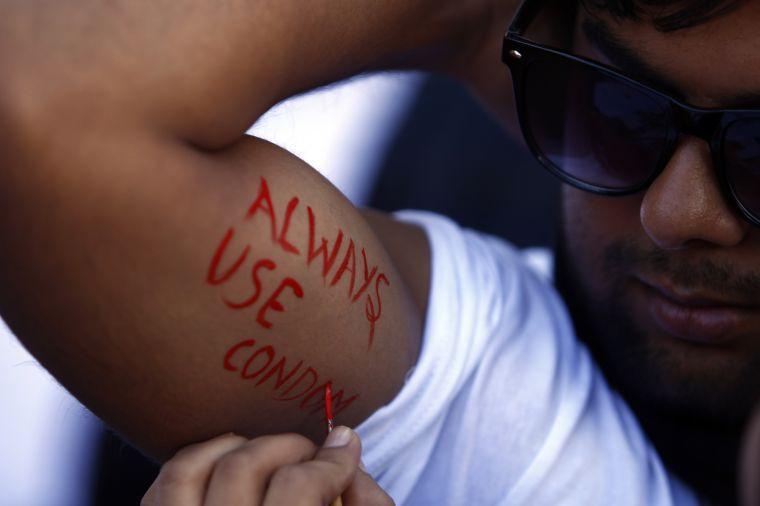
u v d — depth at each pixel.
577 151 1.36
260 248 1.07
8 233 0.97
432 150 3.04
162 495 1.08
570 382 1.39
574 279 1.51
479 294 1.39
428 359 1.30
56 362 1.06
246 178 1.08
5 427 2.44
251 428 1.16
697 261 1.31
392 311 1.24
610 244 1.41
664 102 1.22
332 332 1.15
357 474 1.12
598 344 1.50
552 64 1.31
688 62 1.19
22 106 0.95
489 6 1.53
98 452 2.37
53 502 2.34
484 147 3.04
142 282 1.01
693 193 1.22
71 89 0.96
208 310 1.05
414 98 3.13
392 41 1.35
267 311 1.08
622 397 1.50
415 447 1.30
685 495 1.44
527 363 1.37
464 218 2.91
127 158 0.98
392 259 1.38
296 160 1.18
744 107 1.18
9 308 1.03
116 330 1.03
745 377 1.39
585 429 1.36
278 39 1.08
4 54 0.97
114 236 0.98
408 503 1.31
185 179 1.01
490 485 1.31
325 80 1.25
